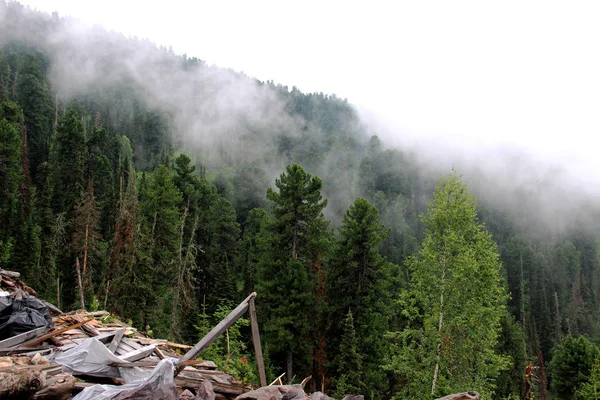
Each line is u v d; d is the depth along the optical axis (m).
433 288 17.09
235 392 7.17
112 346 8.70
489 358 15.79
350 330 24.31
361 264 28.45
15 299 8.94
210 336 6.98
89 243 30.84
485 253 16.20
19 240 32.94
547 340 65.75
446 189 17.48
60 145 54.06
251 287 37.09
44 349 7.89
